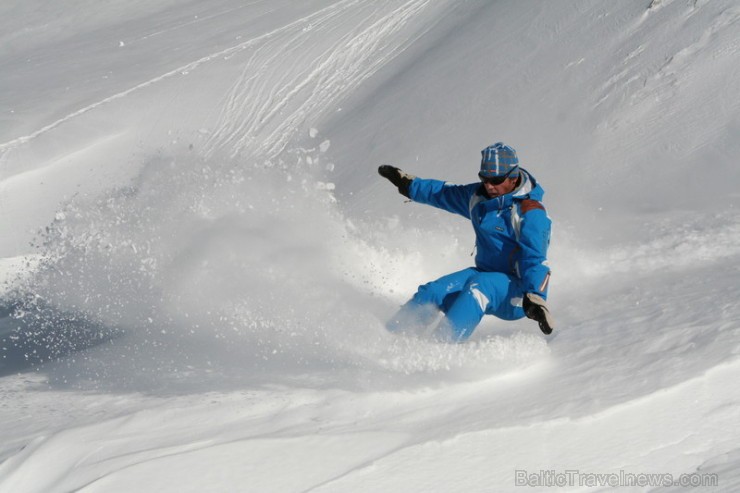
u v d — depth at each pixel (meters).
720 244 7.89
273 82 43.53
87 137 38.84
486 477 3.34
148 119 40.91
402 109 36.28
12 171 36.34
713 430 3.49
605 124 22.00
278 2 54.34
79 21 59.06
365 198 27.14
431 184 6.13
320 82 43.19
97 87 44.53
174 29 53.22
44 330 7.74
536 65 31.70
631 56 26.02
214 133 40.00
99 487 3.41
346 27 47.44
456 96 33.78
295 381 4.95
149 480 3.44
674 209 11.31
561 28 33.22
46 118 41.19
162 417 4.41
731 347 4.22
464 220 13.12
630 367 4.30
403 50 44.00
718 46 22.91
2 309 9.42
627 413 3.73
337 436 3.78
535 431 3.67
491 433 3.69
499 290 5.50
